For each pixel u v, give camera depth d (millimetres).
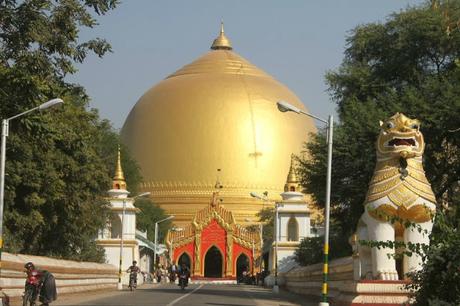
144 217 106000
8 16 35156
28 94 35250
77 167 48750
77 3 36031
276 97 130875
